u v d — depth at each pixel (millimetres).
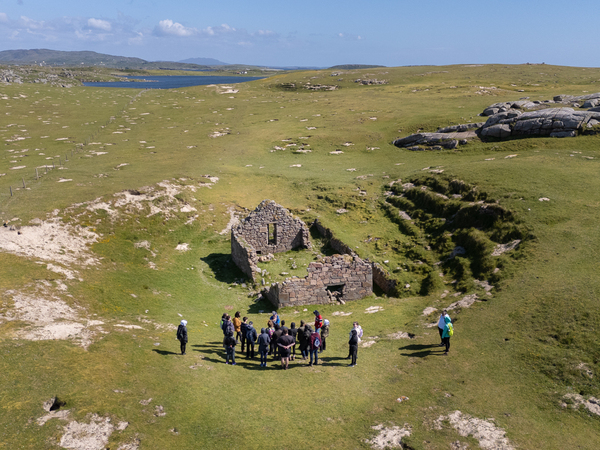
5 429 15023
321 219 50000
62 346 20844
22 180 56875
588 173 45938
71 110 123000
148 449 15477
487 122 70188
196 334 27969
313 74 185250
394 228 47875
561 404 18797
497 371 21656
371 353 25000
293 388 20922
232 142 86938
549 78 141625
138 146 84000
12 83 162250
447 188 49594
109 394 17984
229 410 18750
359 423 18234
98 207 46312
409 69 185375
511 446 16531
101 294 31109
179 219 49750
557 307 25328
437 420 18234
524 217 37781
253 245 43844
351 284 35844
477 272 34531
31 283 28609
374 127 89000
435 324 28328
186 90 159250
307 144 82188
